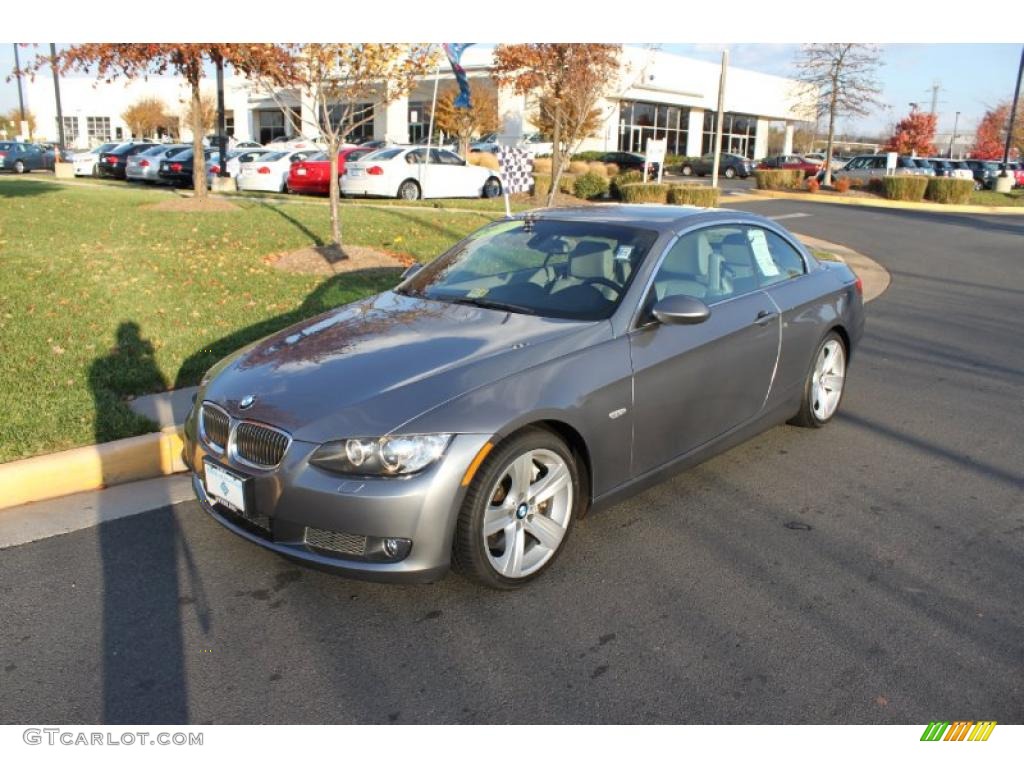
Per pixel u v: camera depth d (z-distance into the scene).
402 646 3.32
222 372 4.10
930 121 62.28
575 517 3.96
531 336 3.95
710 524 4.41
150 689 3.06
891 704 2.99
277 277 9.41
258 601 3.64
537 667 3.19
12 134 70.19
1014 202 33.50
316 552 3.42
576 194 23.03
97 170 31.30
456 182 22.39
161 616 3.52
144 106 58.22
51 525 4.34
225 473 3.60
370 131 49.47
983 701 3.00
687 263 4.64
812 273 5.67
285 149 30.47
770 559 4.04
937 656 3.27
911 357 8.16
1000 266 14.71
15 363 6.27
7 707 2.96
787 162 47.44
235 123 56.53
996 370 7.71
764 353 4.94
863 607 3.61
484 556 3.52
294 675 3.15
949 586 3.80
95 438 5.04
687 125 55.41
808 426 5.78
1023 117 54.00
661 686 3.08
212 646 3.32
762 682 3.10
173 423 5.37
